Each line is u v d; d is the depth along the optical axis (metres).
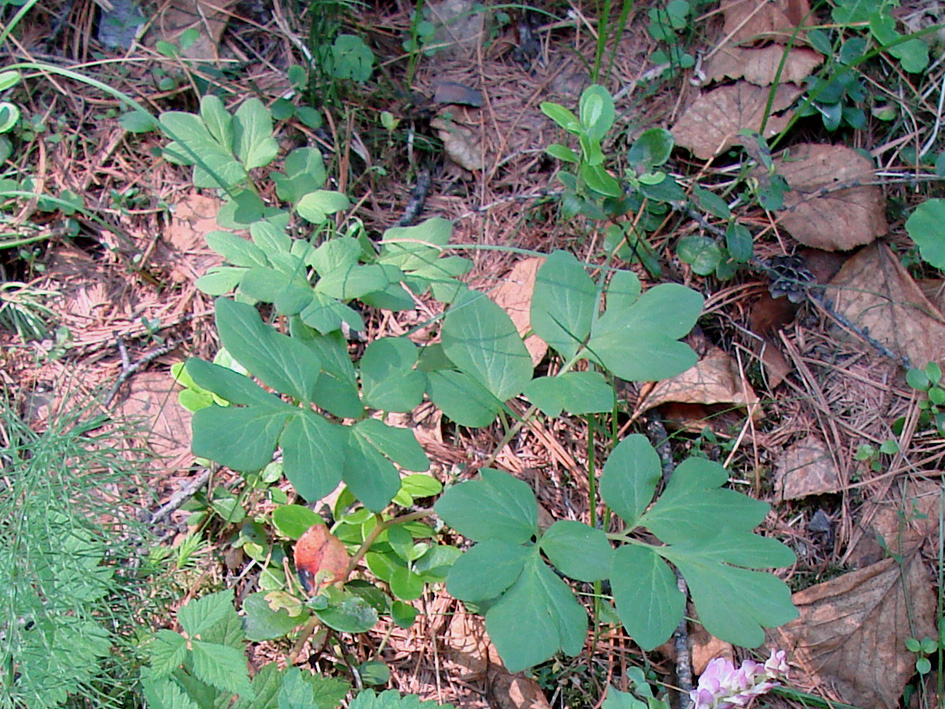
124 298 0.42
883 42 0.42
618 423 0.41
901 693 0.37
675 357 0.34
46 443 0.33
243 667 0.30
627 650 0.37
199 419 0.30
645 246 0.42
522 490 0.33
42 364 0.40
